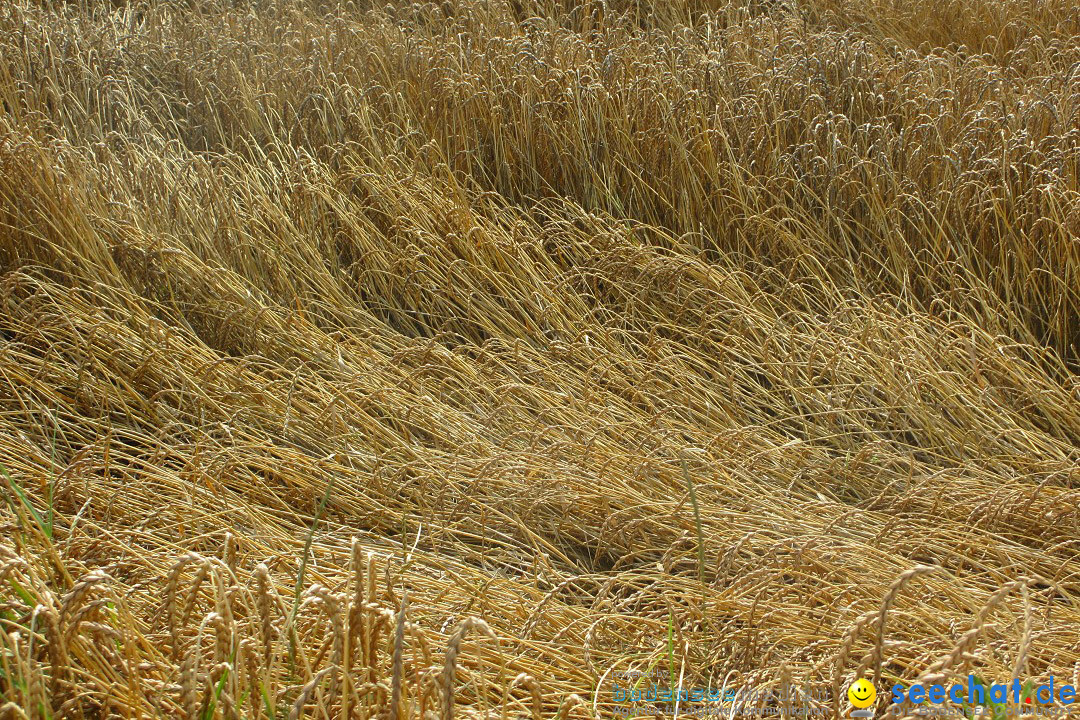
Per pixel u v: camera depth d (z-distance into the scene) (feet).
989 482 10.50
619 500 9.90
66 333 11.69
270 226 14.23
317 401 11.54
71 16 21.16
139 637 6.42
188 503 9.41
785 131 15.98
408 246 13.80
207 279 12.98
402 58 17.89
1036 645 7.53
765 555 8.53
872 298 13.42
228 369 11.59
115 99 17.42
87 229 13.03
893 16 23.30
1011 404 12.03
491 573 9.43
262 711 6.17
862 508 10.37
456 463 10.34
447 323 13.52
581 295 13.79
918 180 15.01
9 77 16.79
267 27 21.04
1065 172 14.38
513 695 7.27
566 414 11.34
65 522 9.15
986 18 22.68
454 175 15.98
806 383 12.15
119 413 11.29
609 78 16.97
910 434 11.85
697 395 11.95
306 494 10.13
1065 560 8.94
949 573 8.66
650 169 15.69
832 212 14.70
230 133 17.26
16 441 10.24
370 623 6.18
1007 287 13.41
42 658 6.34
